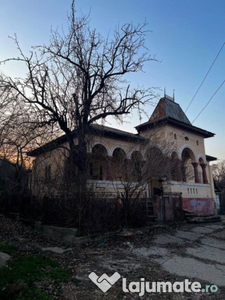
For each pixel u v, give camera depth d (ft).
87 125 36.52
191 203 57.47
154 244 27.14
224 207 106.32
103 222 29.78
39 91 34.73
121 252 23.26
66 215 29.17
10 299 13.26
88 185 31.68
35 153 45.73
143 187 37.42
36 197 36.86
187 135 63.87
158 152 41.22
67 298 13.78
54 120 35.17
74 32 37.68
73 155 34.04
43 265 18.54
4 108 36.83
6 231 31.55
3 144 39.06
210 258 22.81
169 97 72.95
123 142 54.44
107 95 38.37
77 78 37.27
